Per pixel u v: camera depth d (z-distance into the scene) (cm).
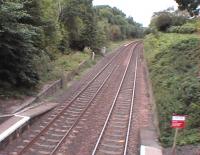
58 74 2894
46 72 2797
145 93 2714
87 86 2892
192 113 1620
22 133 1653
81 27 4888
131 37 12150
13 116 1777
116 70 3938
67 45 4366
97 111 2136
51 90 2566
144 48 6128
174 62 2664
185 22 5659
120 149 1520
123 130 1780
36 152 1431
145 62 4291
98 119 1962
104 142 1595
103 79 3312
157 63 3119
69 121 1900
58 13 4266
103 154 1455
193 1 5225
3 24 1961
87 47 4944
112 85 3017
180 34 4741
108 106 2270
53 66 3056
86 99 2447
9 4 1925
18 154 1378
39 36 2727
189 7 5328
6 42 2066
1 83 2155
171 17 5884
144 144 1516
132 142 1617
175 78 2195
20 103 2073
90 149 1507
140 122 1927
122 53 6084
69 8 4494
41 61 2727
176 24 5725
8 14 1930
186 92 1822
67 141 1584
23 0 2366
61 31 4128
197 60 2356
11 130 1534
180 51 2833
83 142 1588
